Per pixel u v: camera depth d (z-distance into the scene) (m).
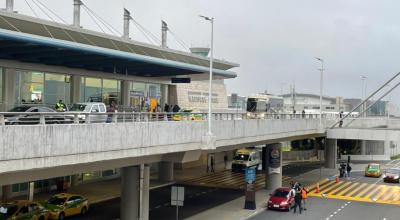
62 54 36.81
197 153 32.34
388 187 56.22
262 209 41.62
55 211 34.50
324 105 143.25
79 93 47.47
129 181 30.25
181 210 39.84
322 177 63.94
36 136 18.39
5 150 17.06
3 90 39.25
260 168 71.94
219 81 83.25
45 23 39.06
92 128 21.44
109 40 46.44
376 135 55.69
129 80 54.19
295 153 88.50
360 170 74.12
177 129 28.31
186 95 68.00
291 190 42.56
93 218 35.75
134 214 30.30
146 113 26.58
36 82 42.84
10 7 39.31
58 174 21.78
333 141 74.88
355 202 46.41
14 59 39.03
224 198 46.31
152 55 52.84
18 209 32.25
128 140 23.97
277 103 94.31
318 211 41.44
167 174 55.94
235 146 39.47
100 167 24.53
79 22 47.69
